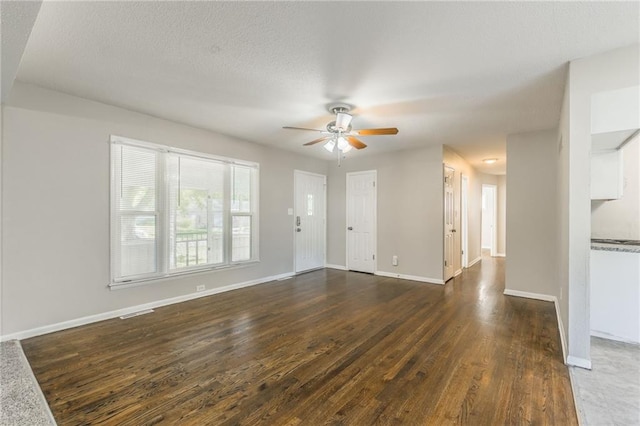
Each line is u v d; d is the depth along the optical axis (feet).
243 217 15.78
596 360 8.02
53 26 6.33
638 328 9.08
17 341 9.04
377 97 9.95
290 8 5.76
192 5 5.70
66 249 10.10
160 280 12.51
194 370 7.48
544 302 13.16
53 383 6.89
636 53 6.87
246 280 15.94
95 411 5.93
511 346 8.79
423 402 6.23
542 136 13.69
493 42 6.82
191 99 10.34
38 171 9.55
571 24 6.15
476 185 24.53
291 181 18.63
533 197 13.91
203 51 7.33
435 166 16.63
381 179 18.84
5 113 8.98
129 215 11.58
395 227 18.20
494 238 27.45
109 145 10.99
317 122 12.73
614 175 10.86
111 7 5.74
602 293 9.58
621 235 11.53
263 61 7.79
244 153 15.75
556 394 6.49
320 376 7.22
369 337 9.46
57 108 9.87
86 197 10.50
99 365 7.71
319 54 7.41
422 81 8.79
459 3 5.57
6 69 6.61
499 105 10.61
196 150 13.61
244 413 5.90
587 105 7.41
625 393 6.52
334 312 11.82
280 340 9.25
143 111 11.55
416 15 5.92
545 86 9.04
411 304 12.84
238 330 10.03
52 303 9.84
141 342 9.07
